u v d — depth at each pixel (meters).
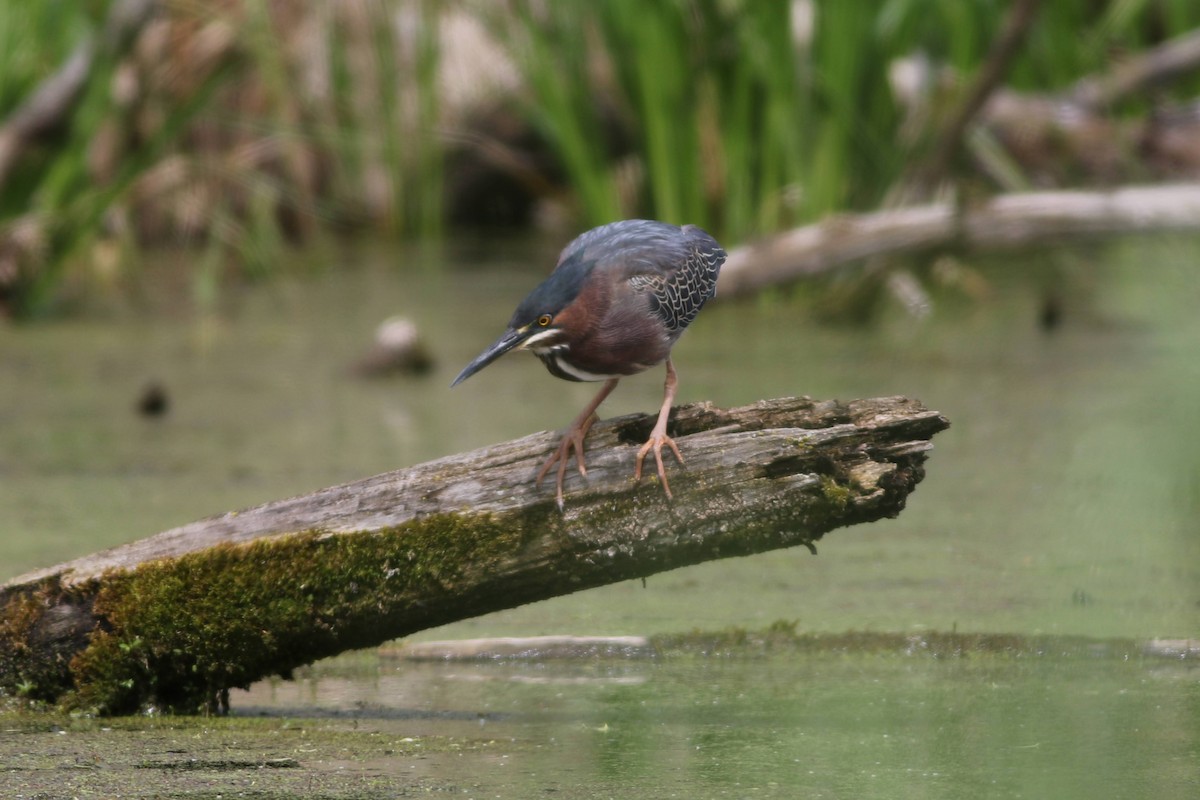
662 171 16.58
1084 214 14.43
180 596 5.95
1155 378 12.83
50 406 12.71
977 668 6.65
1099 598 7.52
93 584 6.02
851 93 15.82
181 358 14.91
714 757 5.40
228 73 17.44
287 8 21.41
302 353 15.15
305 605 5.89
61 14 17.09
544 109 17.45
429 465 5.96
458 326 16.38
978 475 10.20
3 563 7.96
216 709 6.13
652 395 12.73
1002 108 17.31
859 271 15.86
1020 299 16.72
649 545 5.72
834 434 5.68
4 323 16.58
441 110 22.42
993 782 5.06
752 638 7.07
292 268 20.23
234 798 4.90
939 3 16.81
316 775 5.17
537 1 17.84
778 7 15.59
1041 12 17.53
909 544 8.68
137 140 19.17
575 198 21.38
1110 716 5.85
